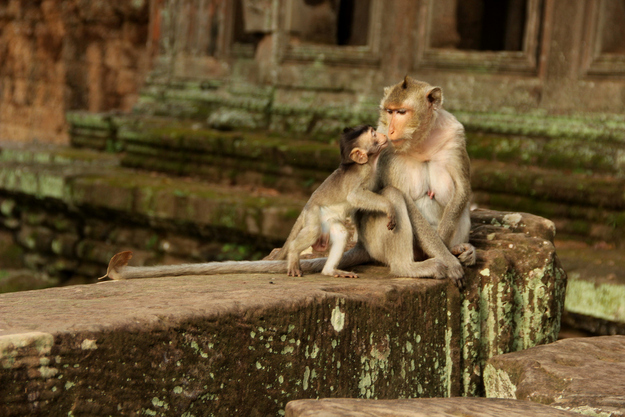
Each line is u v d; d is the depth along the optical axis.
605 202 9.48
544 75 11.20
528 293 5.22
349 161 4.96
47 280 14.10
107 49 22.06
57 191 13.52
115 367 3.24
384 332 4.38
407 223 4.98
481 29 15.27
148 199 12.14
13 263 14.73
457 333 4.85
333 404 3.04
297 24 13.99
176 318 3.45
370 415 2.92
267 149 12.27
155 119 17.05
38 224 14.52
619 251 9.22
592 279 8.23
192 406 3.51
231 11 18.08
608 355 4.54
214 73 18.12
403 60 12.57
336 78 13.23
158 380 3.38
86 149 18.31
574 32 10.84
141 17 22.17
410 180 5.32
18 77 23.03
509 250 5.35
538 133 11.09
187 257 12.02
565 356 4.43
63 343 3.08
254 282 4.53
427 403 3.18
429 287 4.68
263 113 14.10
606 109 10.48
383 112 5.32
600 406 3.54
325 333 4.07
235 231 11.12
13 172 14.46
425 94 5.11
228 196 11.54
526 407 3.20
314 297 4.03
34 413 3.01
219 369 3.61
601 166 10.24
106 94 22.14
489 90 11.70
